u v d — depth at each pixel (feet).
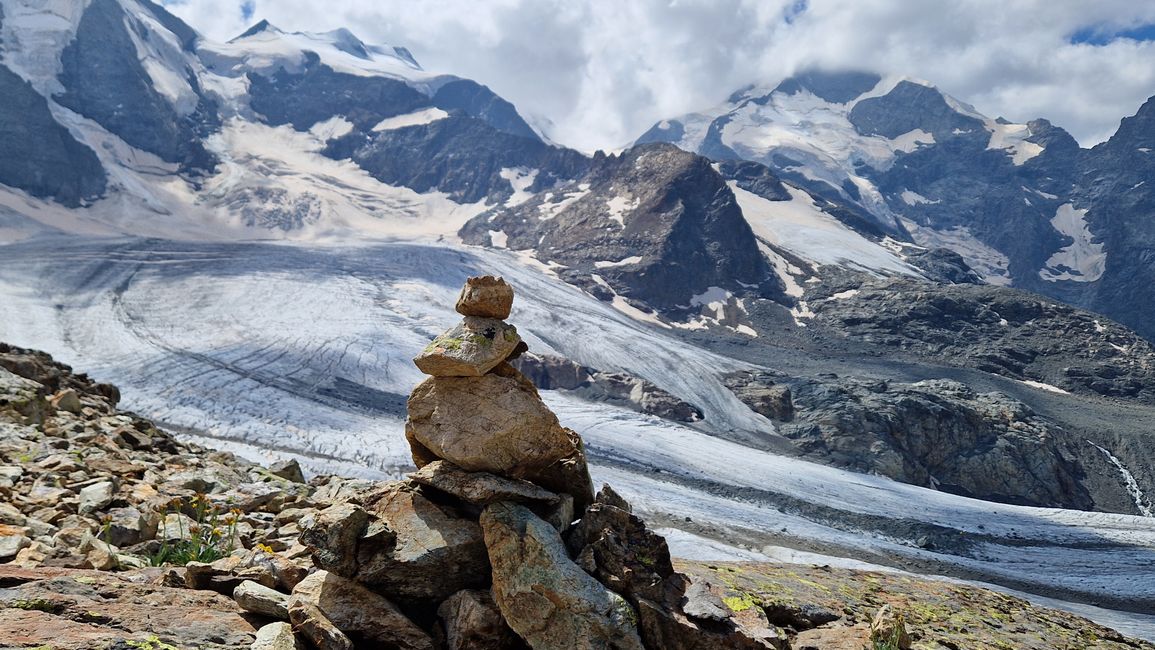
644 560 23.89
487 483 23.00
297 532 33.01
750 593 36.63
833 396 391.24
